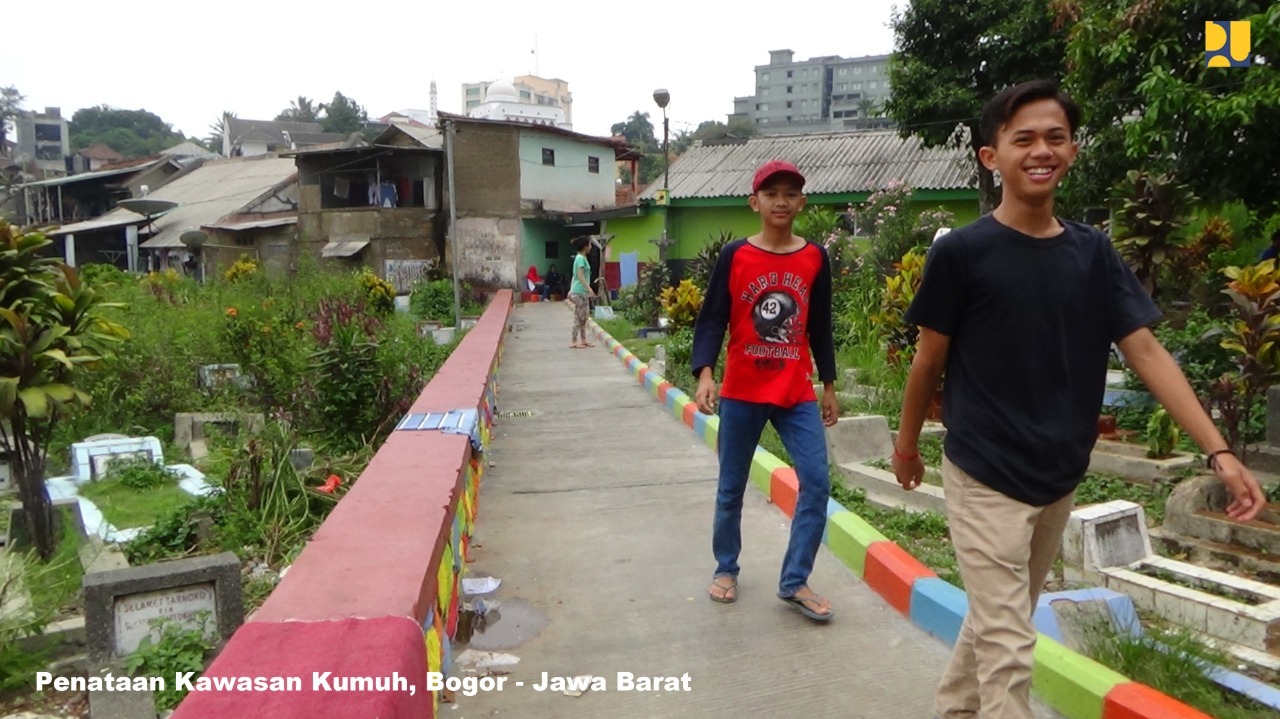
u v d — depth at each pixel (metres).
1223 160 7.82
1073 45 8.79
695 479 6.72
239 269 23.52
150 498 7.21
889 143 23.58
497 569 4.84
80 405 5.88
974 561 2.55
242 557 5.70
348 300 16.44
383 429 8.23
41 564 5.44
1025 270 2.49
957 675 2.91
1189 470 6.07
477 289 30.02
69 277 5.88
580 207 32.81
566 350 15.61
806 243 4.06
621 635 4.00
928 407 2.81
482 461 6.89
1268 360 5.72
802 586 4.12
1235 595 4.16
